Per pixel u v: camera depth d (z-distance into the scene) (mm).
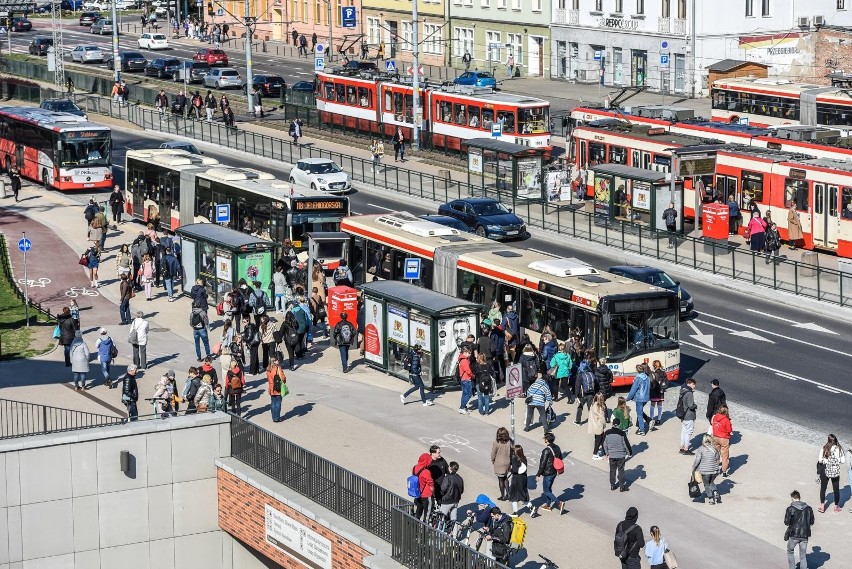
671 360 47906
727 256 65375
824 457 37188
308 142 102312
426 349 48031
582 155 80625
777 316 57719
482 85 117438
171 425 40844
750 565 34219
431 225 59156
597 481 39812
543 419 43281
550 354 47312
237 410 44906
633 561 32375
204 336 51781
